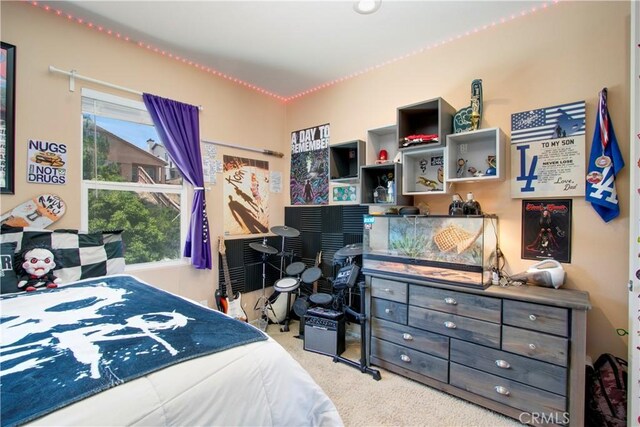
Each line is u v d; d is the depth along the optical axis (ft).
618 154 5.85
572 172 6.40
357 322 9.78
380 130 8.90
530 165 6.88
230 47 8.55
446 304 6.62
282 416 3.36
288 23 7.45
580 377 5.16
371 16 7.19
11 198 6.23
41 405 2.27
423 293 6.96
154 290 5.67
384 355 7.59
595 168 6.05
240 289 10.66
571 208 6.44
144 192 8.53
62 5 6.68
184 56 9.02
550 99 6.70
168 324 3.92
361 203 8.71
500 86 7.35
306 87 11.30
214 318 4.20
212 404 2.88
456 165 7.77
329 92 10.97
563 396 5.29
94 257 6.88
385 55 9.03
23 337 3.48
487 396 6.07
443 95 8.30
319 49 8.69
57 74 6.86
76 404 2.33
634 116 4.98
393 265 7.71
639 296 4.88
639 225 4.92
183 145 8.94
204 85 9.72
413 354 7.10
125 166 8.13
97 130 7.60
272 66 9.68
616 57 6.01
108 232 7.34
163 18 7.20
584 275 6.28
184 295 9.14
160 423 2.53
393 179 8.70
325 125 11.08
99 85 7.52
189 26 7.54
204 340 3.45
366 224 8.36
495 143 7.24
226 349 3.34
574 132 6.39
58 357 2.99
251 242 11.01
